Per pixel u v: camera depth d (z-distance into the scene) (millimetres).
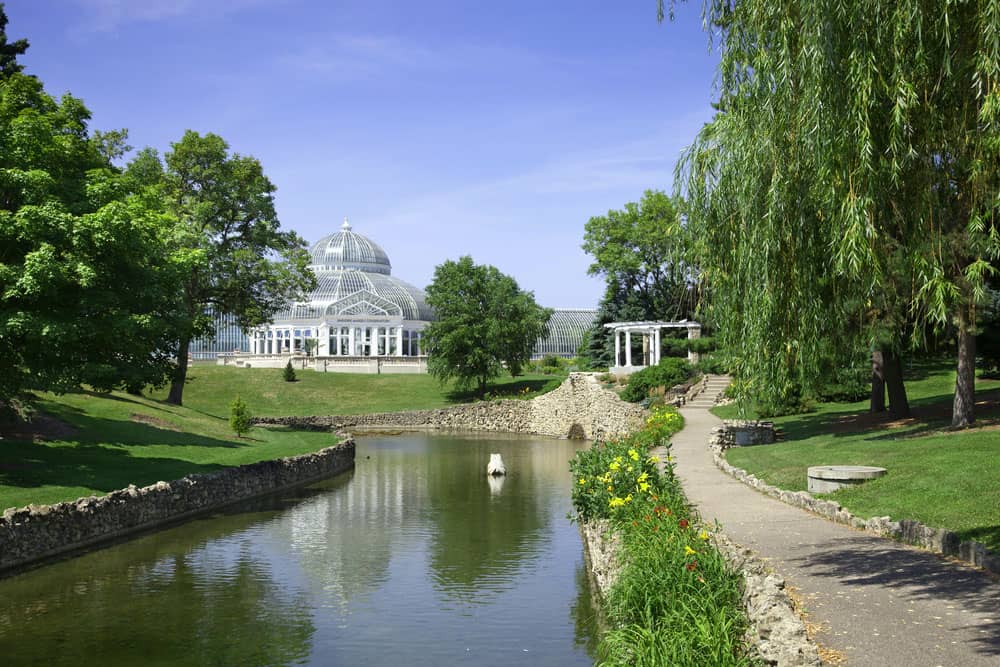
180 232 46031
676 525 13656
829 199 10844
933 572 11742
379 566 19922
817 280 12203
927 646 8555
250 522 25859
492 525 25344
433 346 81438
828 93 10688
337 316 114188
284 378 85062
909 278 11953
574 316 126938
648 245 75312
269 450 39219
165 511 25688
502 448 53500
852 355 19719
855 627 9289
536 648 13992
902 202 11766
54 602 16719
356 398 81188
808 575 11914
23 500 21516
